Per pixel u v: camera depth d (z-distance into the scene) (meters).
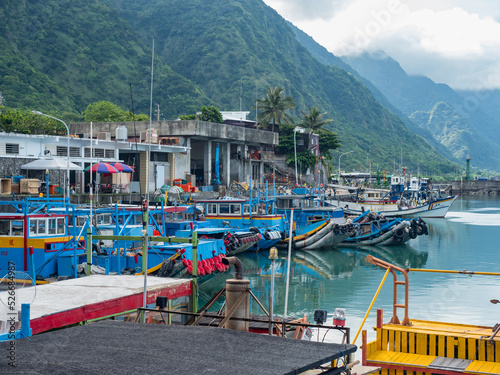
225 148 90.38
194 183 79.38
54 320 14.26
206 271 37.50
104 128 87.62
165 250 35.47
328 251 61.41
